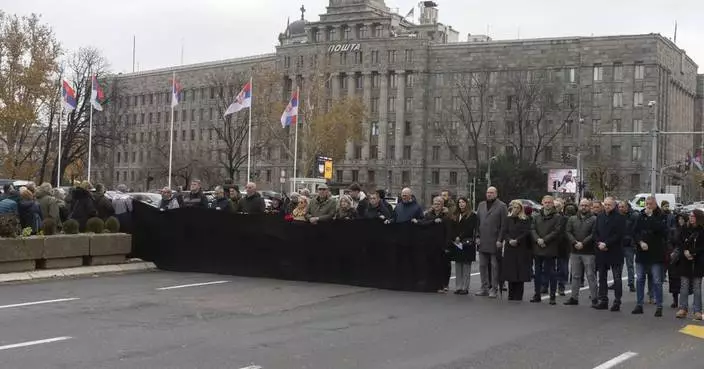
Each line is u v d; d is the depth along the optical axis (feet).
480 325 37.83
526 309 44.50
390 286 51.88
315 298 46.26
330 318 38.81
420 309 42.96
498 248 49.37
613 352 31.91
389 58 362.33
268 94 284.82
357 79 370.32
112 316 37.58
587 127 329.52
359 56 367.66
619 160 324.39
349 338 33.32
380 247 52.34
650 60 322.96
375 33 369.91
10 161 198.18
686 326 40.04
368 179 366.22
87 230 58.03
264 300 44.65
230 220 57.93
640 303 44.52
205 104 414.21
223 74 384.06
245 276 56.95
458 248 50.37
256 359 28.50
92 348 29.89
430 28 385.29
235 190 63.00
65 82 141.90
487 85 327.67
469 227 50.47
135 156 452.76
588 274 46.88
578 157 258.98
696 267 42.60
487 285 50.60
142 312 39.04
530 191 270.87
